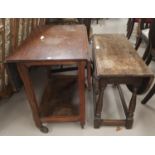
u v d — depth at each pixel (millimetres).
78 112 1862
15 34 1908
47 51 1460
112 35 2361
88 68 1876
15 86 1528
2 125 1865
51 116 1777
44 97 2104
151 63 2943
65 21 3068
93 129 1822
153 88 1980
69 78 2449
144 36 2674
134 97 1648
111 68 1552
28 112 2037
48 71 2416
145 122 1902
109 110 2061
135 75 1463
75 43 1611
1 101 2178
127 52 1854
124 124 1808
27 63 1368
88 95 2260
